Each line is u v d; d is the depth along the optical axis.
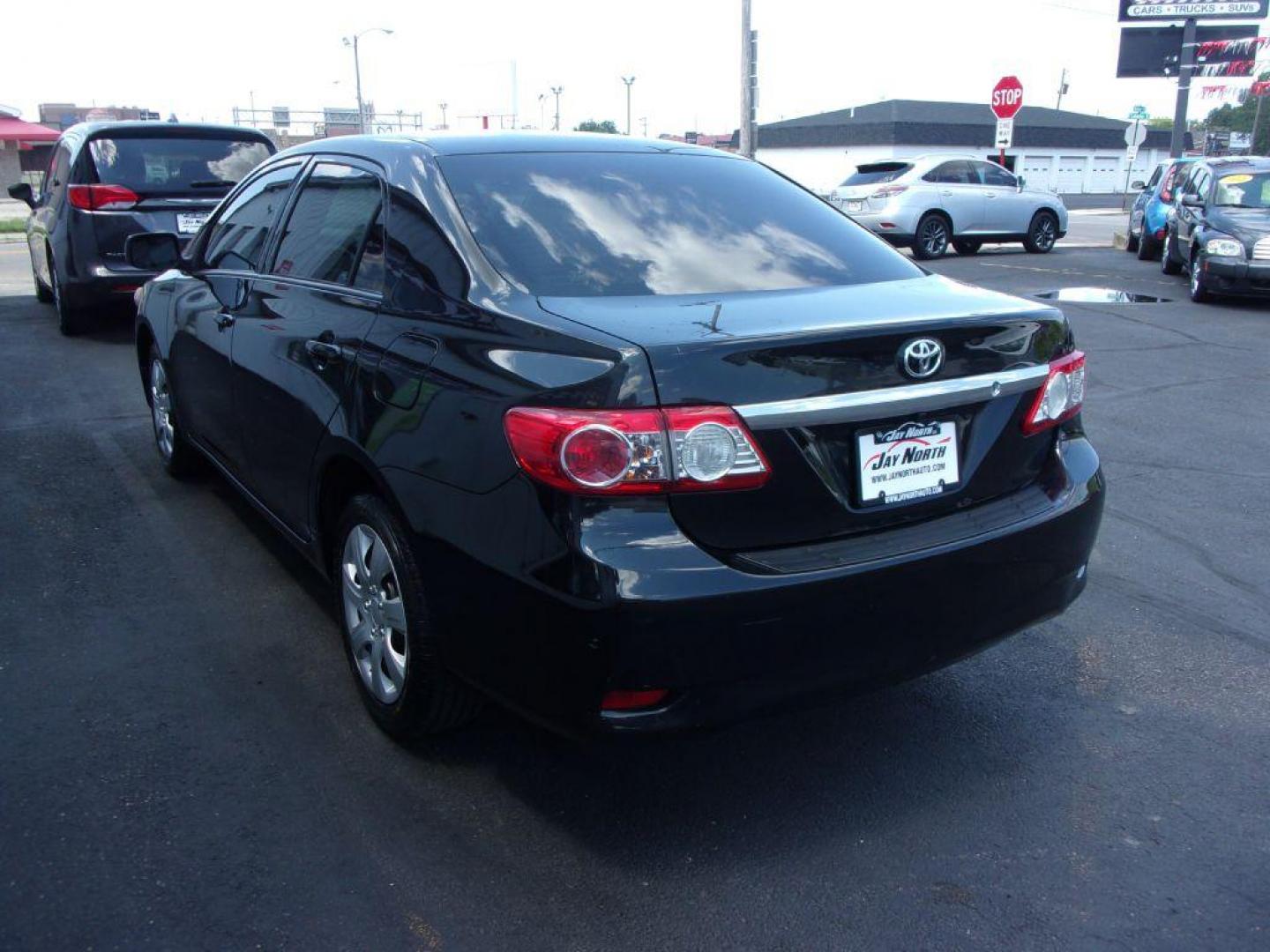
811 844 2.86
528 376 2.58
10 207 36.56
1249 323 11.10
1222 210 12.98
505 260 3.02
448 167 3.36
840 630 2.62
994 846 2.86
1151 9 26.97
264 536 4.91
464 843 2.83
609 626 2.40
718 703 2.52
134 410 7.14
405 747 3.27
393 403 2.97
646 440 2.41
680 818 2.96
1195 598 4.41
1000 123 19.69
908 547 2.72
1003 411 2.97
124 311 9.63
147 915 2.53
